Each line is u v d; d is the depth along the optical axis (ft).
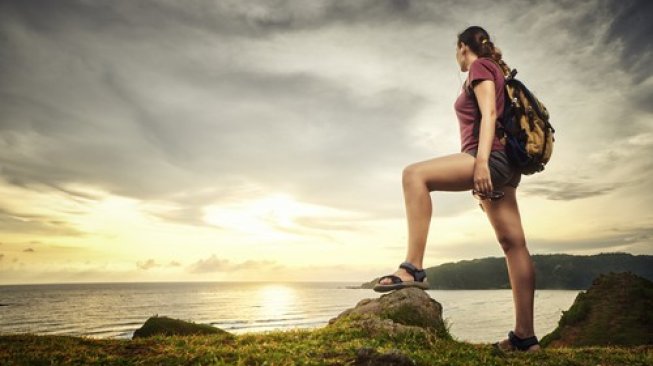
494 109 11.66
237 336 14.43
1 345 12.23
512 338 13.75
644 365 12.84
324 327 15.23
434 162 12.46
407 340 12.79
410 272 12.25
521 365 11.34
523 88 12.14
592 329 53.31
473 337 300.61
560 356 13.01
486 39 13.38
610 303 57.52
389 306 15.26
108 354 10.97
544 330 323.78
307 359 9.84
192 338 14.10
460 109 13.21
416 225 12.38
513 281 13.66
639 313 52.95
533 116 11.87
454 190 12.67
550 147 12.01
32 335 14.56
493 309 627.46
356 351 10.39
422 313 14.87
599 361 13.01
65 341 13.15
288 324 486.79
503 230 13.43
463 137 13.08
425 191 12.43
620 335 49.62
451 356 11.52
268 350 11.12
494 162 11.81
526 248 13.55
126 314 644.69
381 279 12.58
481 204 14.07
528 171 12.36
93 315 631.97
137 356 10.63
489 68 12.16
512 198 13.28
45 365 9.78
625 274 63.00
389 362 9.30
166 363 9.82
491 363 11.17
